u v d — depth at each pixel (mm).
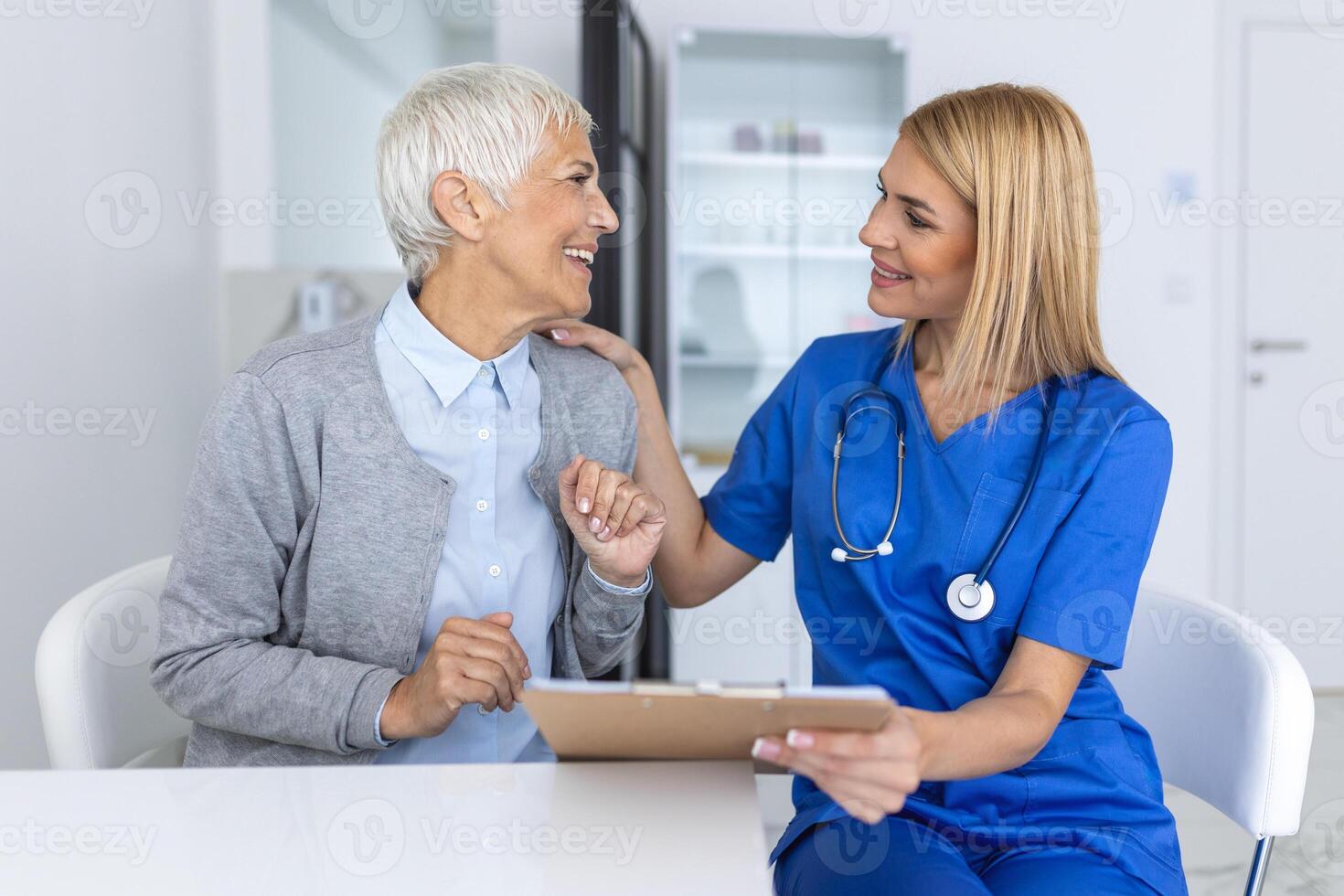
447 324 1190
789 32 3307
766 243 3521
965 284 1189
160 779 854
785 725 738
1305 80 3627
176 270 2836
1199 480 3717
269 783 842
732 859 716
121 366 2484
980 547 1144
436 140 1108
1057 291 1173
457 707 984
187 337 2910
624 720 758
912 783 738
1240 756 1115
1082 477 1121
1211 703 1172
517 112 1109
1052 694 1040
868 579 1180
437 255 1168
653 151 3479
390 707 1024
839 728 730
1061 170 1146
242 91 3209
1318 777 2656
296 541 1156
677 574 1426
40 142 2139
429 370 1177
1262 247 3666
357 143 3273
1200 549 3730
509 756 1204
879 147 3557
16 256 2033
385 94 3277
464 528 1186
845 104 3553
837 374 1324
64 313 2217
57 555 2154
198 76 3039
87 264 2326
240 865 709
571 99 1169
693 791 825
